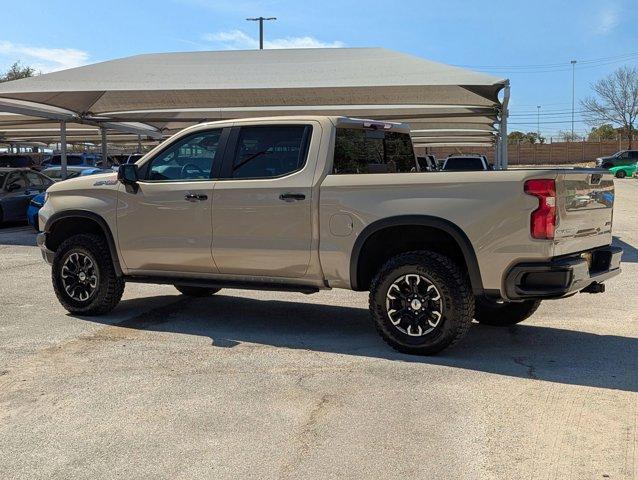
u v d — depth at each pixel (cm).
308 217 598
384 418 438
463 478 357
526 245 521
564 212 531
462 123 2309
